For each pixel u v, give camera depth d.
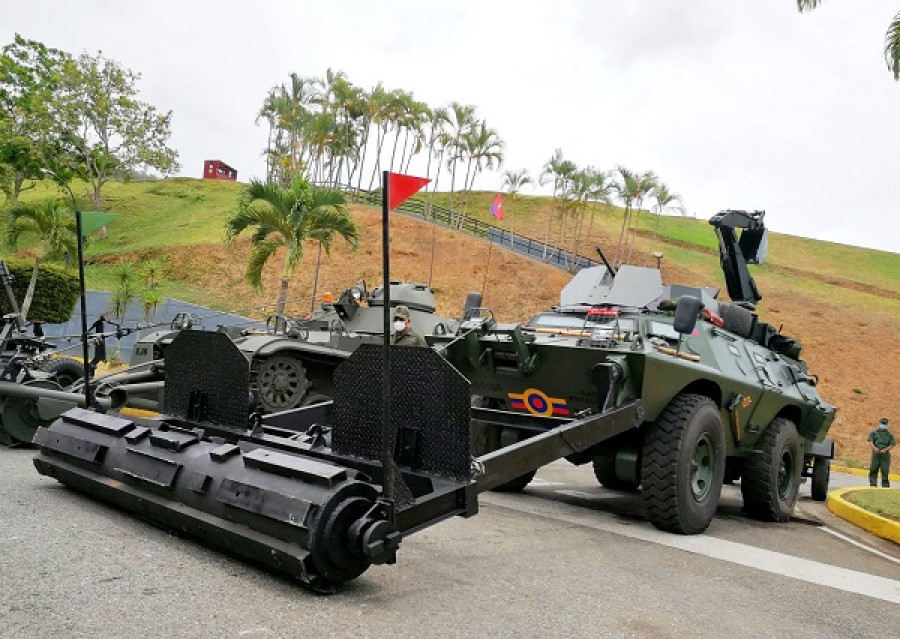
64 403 7.45
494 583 4.23
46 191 57.19
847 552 6.79
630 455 6.62
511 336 6.54
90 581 3.54
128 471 4.57
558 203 55.41
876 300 41.09
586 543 5.64
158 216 49.66
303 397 10.64
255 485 3.82
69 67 40.41
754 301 10.66
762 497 8.12
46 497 5.15
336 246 36.09
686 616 4.04
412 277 33.72
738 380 7.41
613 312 7.36
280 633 3.12
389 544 3.55
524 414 6.62
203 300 32.62
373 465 4.14
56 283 22.12
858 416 27.48
